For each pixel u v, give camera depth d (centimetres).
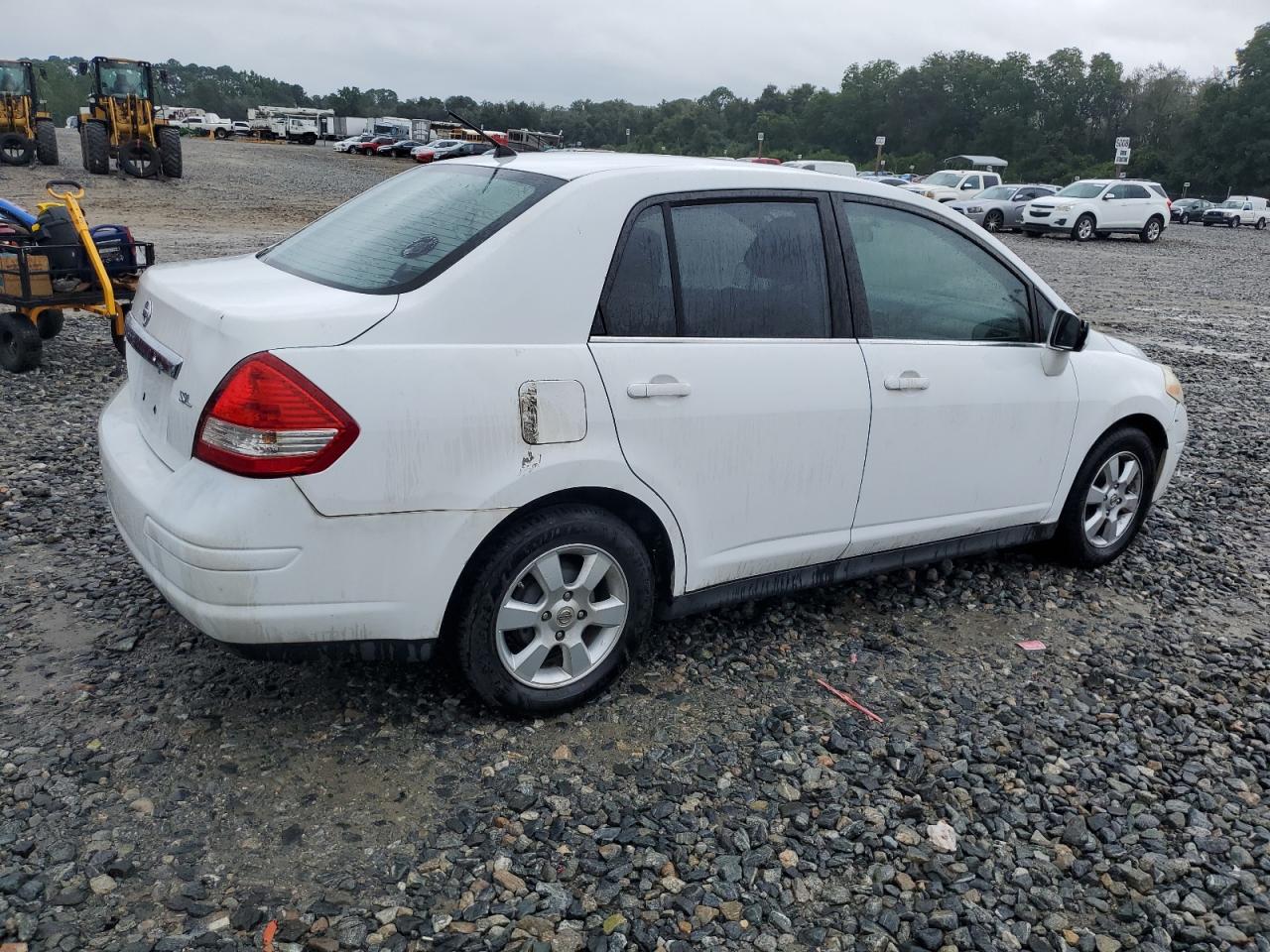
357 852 269
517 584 314
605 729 333
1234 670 408
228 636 278
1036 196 3206
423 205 347
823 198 375
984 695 375
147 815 276
